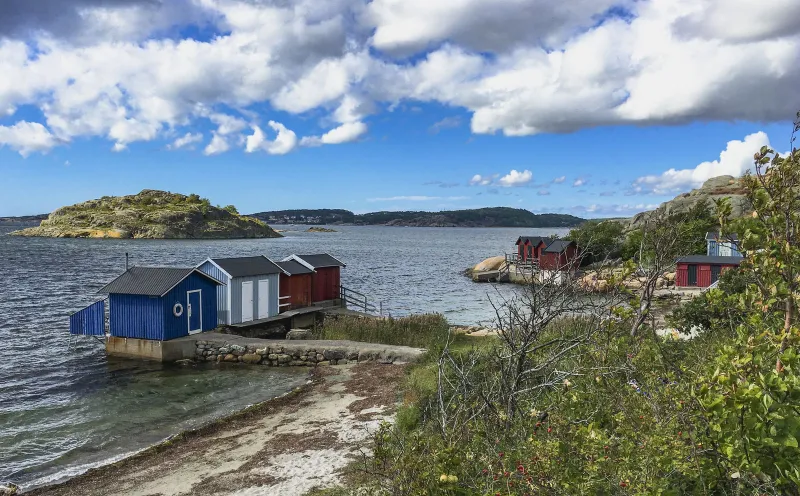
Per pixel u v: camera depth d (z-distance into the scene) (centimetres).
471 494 548
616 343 700
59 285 4928
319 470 1149
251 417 1612
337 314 3191
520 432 652
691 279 4244
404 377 1912
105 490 1130
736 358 405
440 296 4716
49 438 1488
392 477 645
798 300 421
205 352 2414
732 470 414
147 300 2406
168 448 1383
